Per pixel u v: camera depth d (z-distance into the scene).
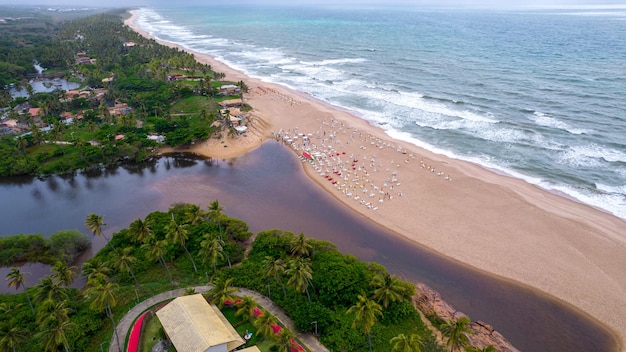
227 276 63.75
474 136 117.56
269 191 96.06
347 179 98.25
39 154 111.00
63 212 91.50
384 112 141.50
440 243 74.44
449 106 142.75
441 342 52.34
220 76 191.75
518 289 63.16
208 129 123.75
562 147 107.19
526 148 108.25
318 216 85.31
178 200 93.94
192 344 46.69
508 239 73.94
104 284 53.59
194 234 73.00
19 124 131.50
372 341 51.97
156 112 140.75
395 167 102.12
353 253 73.12
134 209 91.31
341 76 194.88
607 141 108.25
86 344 51.94
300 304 56.97
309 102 156.50
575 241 72.19
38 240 76.19
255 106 153.50
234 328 53.53
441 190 90.75
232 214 87.00
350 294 57.44
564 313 58.59
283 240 69.81
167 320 50.69
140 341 51.91
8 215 90.94
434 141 116.31
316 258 65.38
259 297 60.09
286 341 47.66
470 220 80.00
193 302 53.00
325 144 117.88
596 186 89.00
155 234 72.56
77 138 114.56
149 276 65.62
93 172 109.44
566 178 93.06
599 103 135.00
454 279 65.81
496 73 179.88
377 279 57.09
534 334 55.53
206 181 102.25
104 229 84.12
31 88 167.50
